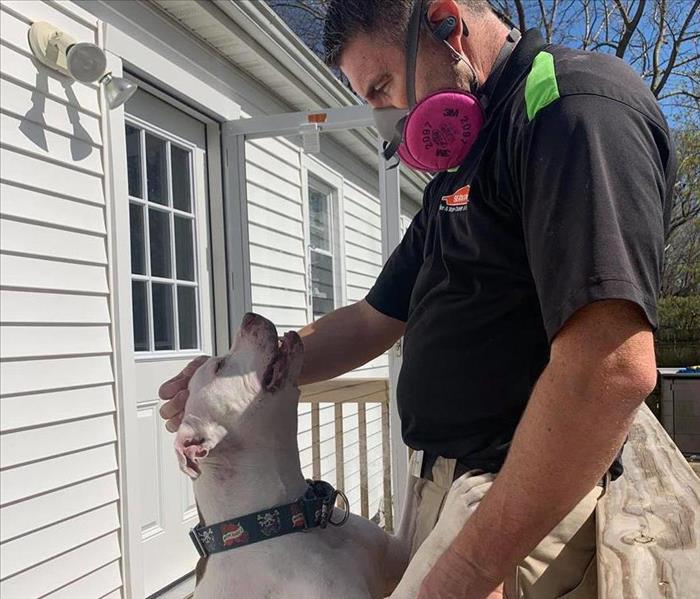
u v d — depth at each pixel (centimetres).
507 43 156
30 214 286
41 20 296
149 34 365
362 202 617
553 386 106
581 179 108
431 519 165
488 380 145
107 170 327
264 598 164
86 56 300
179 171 407
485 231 137
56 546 294
